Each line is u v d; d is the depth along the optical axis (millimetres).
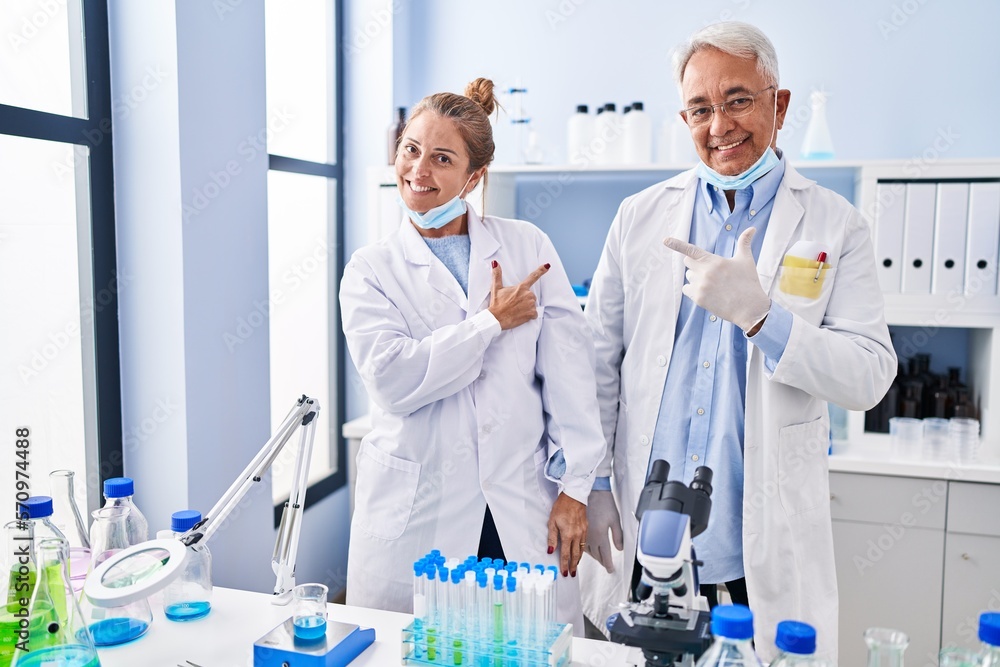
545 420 1742
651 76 2953
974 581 2381
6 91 1664
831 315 1672
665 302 1745
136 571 1143
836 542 2475
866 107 2805
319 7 2930
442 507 1635
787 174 1722
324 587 1208
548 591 1151
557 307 1729
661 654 1017
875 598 2457
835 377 1543
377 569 1649
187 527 1329
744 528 1644
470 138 1639
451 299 1694
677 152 2752
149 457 1926
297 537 1372
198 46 1874
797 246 1625
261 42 2137
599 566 1915
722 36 1558
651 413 1745
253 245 2133
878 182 2533
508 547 1615
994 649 905
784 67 2850
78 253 1854
